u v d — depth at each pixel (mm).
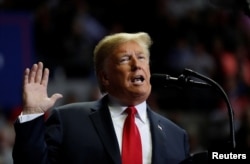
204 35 19656
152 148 6414
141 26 19328
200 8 20828
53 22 17688
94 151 6277
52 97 6156
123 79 6441
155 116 6703
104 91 6770
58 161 6285
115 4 19562
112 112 6562
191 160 6484
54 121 6508
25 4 18266
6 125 14453
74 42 17453
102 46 6676
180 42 18625
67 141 6344
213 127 15422
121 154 6316
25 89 6074
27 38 14406
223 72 18141
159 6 19766
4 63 14211
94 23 18469
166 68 18000
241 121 12562
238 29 20359
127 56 6516
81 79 16703
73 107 6645
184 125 15781
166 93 16656
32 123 5949
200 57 18266
